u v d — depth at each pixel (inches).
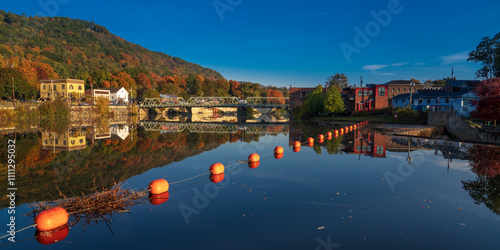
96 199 439.2
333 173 649.0
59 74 5649.6
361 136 1423.5
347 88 3270.2
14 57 4977.9
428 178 606.2
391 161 792.3
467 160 808.9
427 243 321.7
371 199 469.4
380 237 336.5
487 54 2623.0
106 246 321.7
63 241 335.3
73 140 1373.0
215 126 2458.2
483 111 1466.5
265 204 449.1
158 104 4562.0
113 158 906.7
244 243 324.5
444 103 2297.0
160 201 469.7
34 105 2805.1
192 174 668.1
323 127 2129.7
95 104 3422.7
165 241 331.9
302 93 3892.7
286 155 898.1
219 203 454.9
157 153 1003.3
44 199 501.0
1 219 408.5
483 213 410.3
